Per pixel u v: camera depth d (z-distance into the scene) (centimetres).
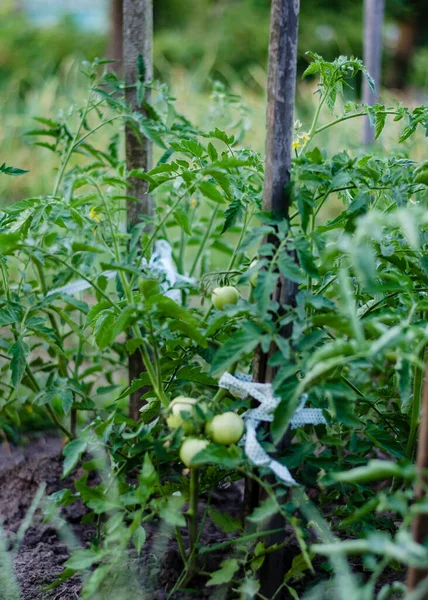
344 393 152
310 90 750
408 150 302
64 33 1206
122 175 252
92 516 200
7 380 297
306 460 176
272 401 164
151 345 176
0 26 1266
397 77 1191
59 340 239
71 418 265
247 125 296
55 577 195
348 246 131
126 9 243
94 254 233
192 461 152
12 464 260
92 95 255
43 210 199
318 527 178
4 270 223
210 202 322
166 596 183
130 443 193
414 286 202
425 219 129
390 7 1131
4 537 217
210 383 194
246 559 174
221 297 182
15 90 782
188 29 1259
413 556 123
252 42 1175
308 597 174
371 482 241
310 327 175
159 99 249
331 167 178
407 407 208
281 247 160
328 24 1191
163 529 205
